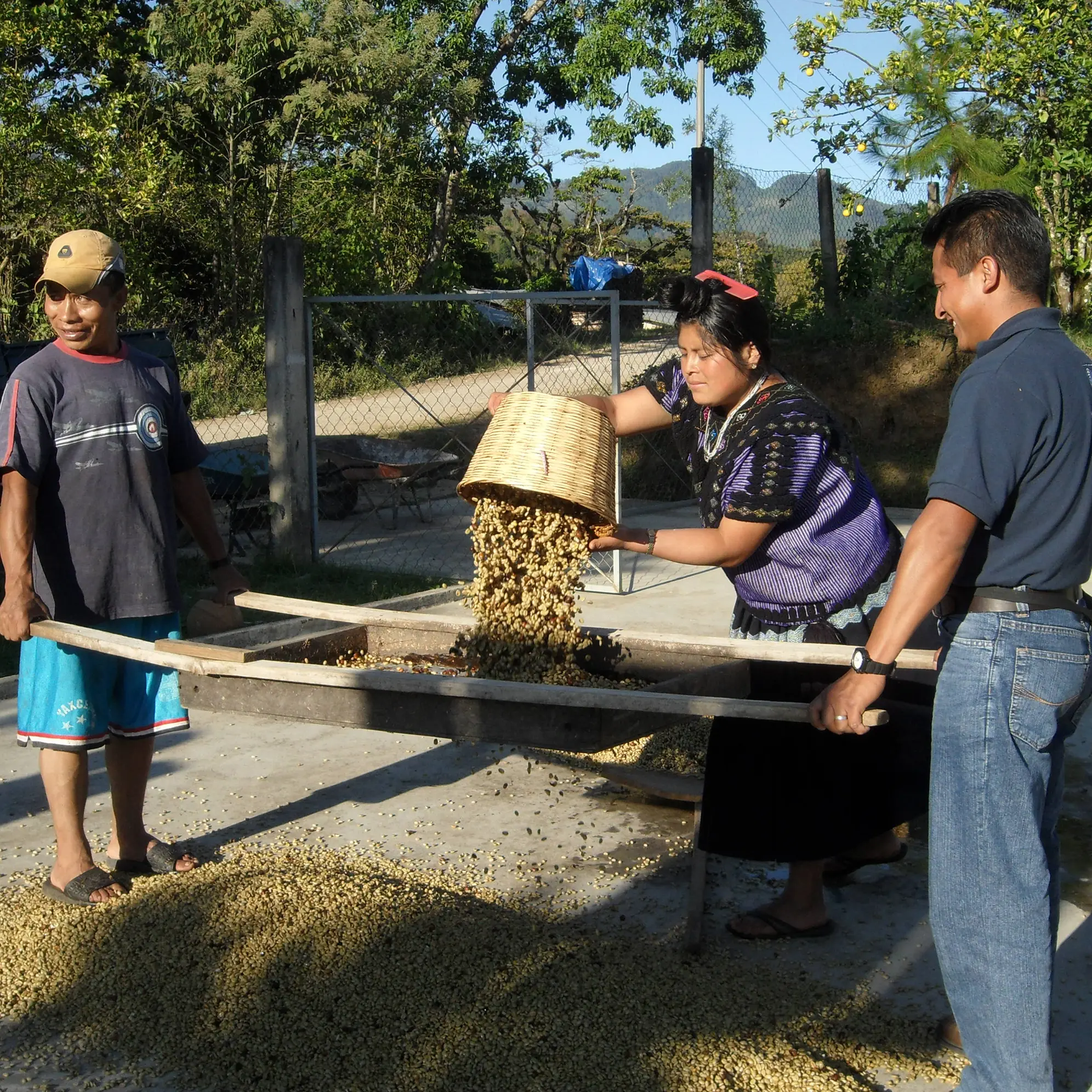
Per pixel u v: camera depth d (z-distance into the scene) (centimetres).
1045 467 246
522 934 339
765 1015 304
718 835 338
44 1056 296
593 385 1738
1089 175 1209
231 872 387
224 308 2111
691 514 1169
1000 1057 259
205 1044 296
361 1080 277
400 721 314
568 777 490
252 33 2203
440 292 2408
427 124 2584
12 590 352
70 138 1808
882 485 1234
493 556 356
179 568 909
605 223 4041
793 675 336
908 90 1198
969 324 264
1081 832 434
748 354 318
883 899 381
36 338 1825
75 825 378
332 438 1170
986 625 254
